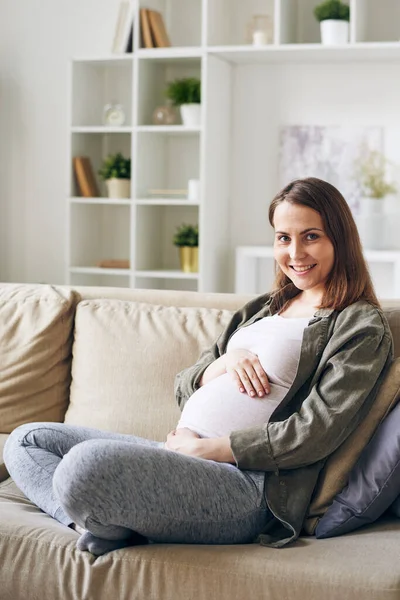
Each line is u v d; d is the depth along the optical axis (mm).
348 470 1898
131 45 4879
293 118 4914
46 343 2627
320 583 1646
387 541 1790
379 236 4676
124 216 5258
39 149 5324
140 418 2422
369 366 1911
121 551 1796
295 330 2045
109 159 5004
